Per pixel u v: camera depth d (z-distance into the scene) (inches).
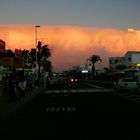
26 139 503.5
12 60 1525.6
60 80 2640.3
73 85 2982.3
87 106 1019.9
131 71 3341.5
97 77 6628.9
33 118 759.7
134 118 723.4
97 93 1738.4
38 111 913.5
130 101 1197.7
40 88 2402.8
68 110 913.5
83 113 831.7
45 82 3129.9
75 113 835.4
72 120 705.6
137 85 1823.3
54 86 2642.7
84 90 2101.4
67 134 538.6
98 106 1015.6
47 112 878.4
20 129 602.9
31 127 623.8
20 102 1202.6
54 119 730.8
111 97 1419.8
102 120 696.4
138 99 1288.1
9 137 523.8
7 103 1165.7
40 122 689.6
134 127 598.5
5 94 1651.1
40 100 1326.3
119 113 821.2
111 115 781.9
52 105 1088.8
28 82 1934.1
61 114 821.2
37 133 555.5
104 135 522.3
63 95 1609.3
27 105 1120.2
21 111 926.4
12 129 604.7
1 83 1704.0
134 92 1795.0
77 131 565.3
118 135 520.4
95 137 506.6
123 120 692.7
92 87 2581.2
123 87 1815.9
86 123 657.6
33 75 2610.7
